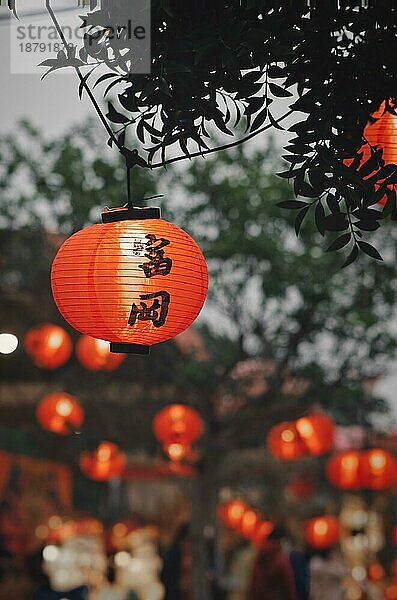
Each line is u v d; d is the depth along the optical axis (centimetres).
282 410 1342
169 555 1225
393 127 436
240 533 1494
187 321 441
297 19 409
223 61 401
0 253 1301
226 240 1240
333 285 1265
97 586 1338
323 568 1062
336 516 1540
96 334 438
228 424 1348
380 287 1299
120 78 416
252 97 414
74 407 1262
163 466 1455
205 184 1259
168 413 1222
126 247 428
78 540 1330
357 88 413
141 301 428
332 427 1305
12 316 1351
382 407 1441
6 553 1295
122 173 1241
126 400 1354
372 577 1414
